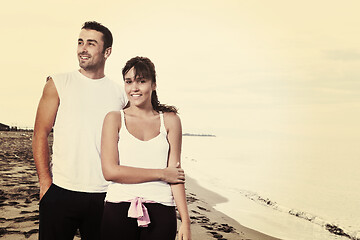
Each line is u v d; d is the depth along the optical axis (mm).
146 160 2113
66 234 2492
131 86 2156
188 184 10305
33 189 6008
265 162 19266
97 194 2531
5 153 11352
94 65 2635
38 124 2574
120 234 2029
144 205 2045
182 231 2135
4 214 4488
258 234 5355
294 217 7453
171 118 2254
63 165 2500
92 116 2574
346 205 9344
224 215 6422
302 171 16328
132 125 2158
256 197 9336
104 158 2104
